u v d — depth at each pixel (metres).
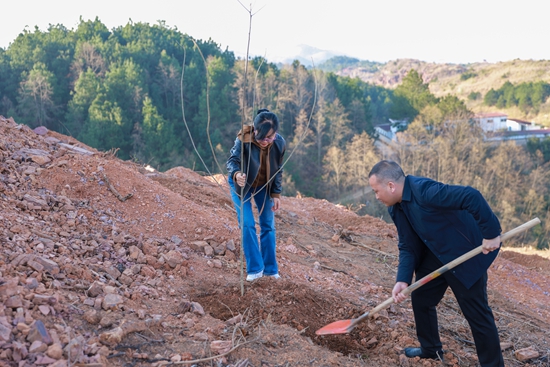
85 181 5.28
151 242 4.70
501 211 43.25
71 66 66.06
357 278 5.75
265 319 3.86
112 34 85.38
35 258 3.53
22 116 55.97
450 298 5.59
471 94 150.38
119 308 3.39
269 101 56.47
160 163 53.81
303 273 5.32
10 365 2.53
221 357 3.11
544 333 5.21
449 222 3.42
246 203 4.47
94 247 4.22
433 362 3.84
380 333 4.27
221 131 60.88
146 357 2.95
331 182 51.50
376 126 88.19
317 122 58.44
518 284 7.34
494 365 3.55
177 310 3.68
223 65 69.56
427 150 45.56
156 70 71.81
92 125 53.75
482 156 46.62
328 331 3.73
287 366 3.20
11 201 4.44
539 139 69.81
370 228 7.96
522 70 175.12
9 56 67.25
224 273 4.59
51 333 2.80
